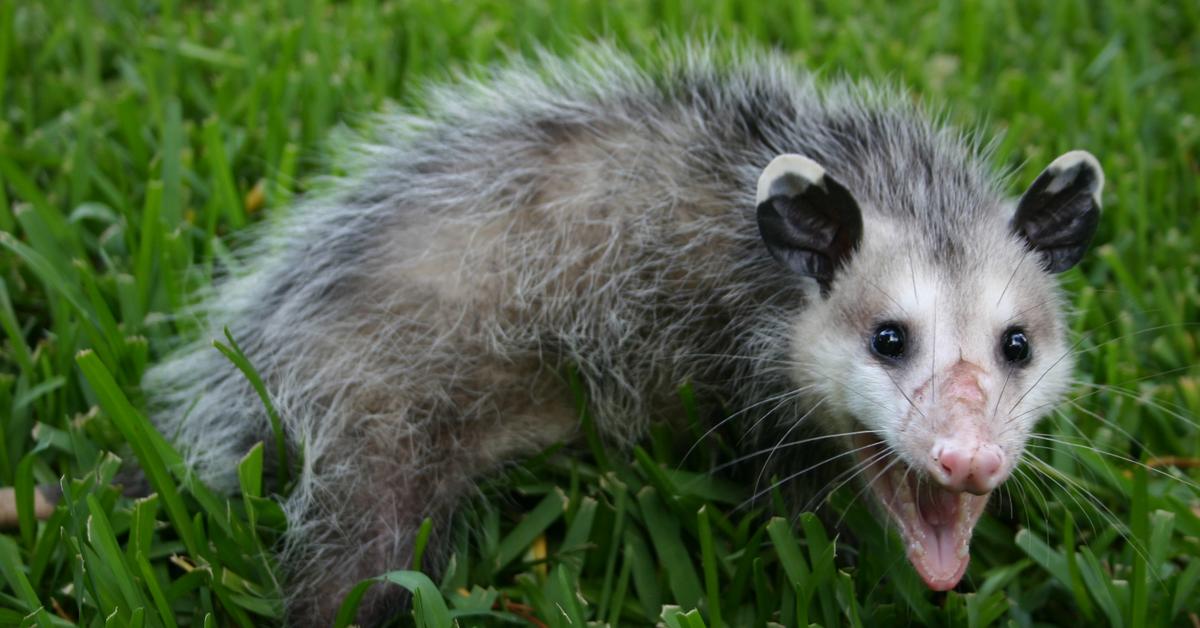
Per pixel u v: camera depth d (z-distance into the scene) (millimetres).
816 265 1007
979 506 988
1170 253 1130
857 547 1033
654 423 1046
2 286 1053
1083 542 1022
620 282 1037
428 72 1216
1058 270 1022
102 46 1234
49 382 1036
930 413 963
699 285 1036
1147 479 1011
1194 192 1171
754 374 1028
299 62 1229
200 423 1049
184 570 1007
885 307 990
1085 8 1301
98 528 962
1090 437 1054
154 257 1086
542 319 1033
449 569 1003
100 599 964
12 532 1014
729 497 1030
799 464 1037
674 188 1044
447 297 1030
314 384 1028
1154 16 1312
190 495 1021
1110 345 1062
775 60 1107
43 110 1184
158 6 1277
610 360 1038
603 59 1107
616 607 995
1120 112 1212
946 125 1083
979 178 1058
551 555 1010
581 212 1041
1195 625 988
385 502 1012
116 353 1043
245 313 1066
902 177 1040
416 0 1254
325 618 995
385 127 1114
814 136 1056
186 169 1137
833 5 1293
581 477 1036
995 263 1002
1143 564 975
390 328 1027
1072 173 1011
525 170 1050
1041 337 1001
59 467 1036
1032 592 1009
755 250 1033
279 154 1155
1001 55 1265
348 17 1257
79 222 1115
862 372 988
